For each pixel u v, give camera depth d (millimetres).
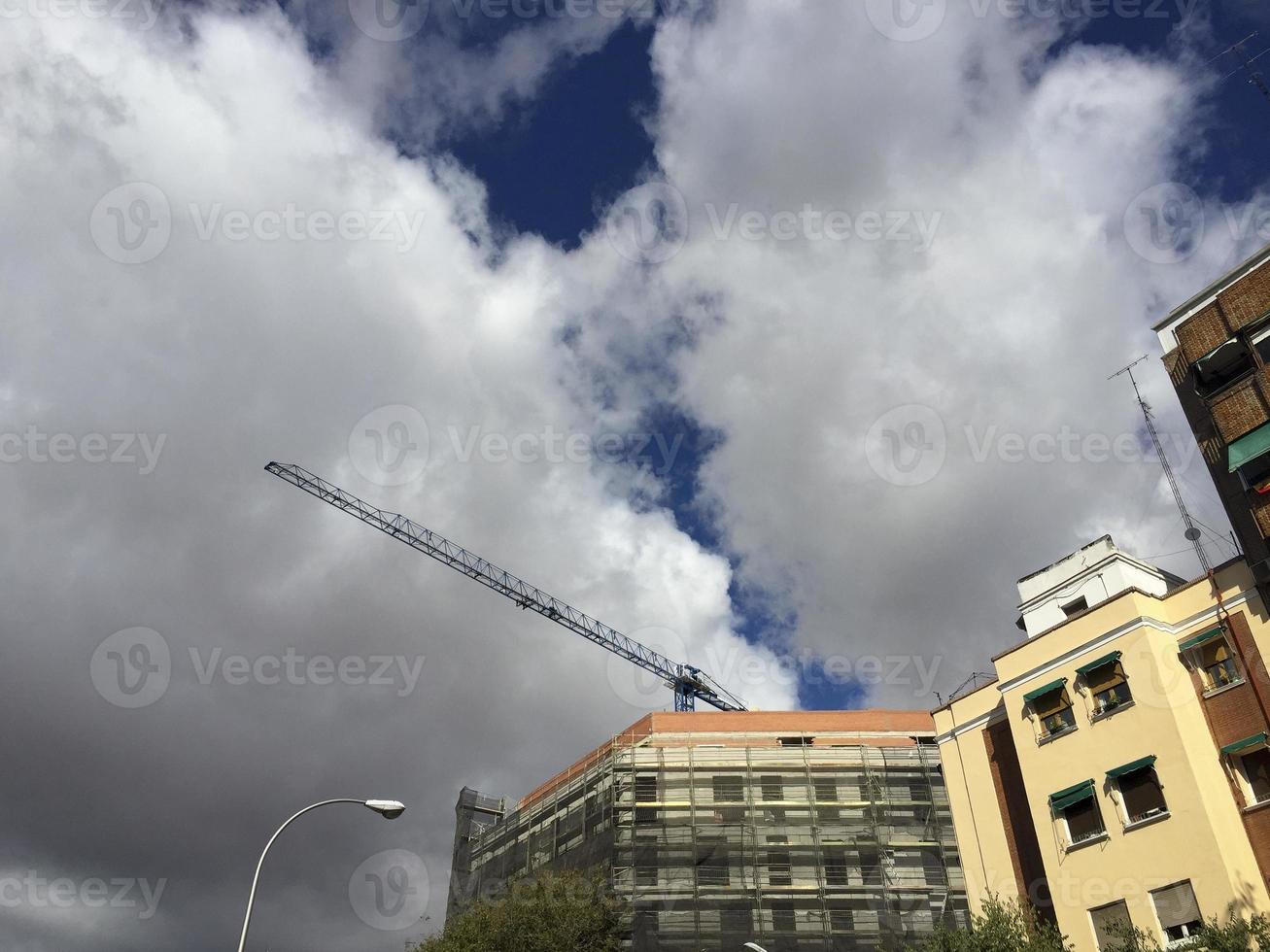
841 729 58062
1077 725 29594
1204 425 29750
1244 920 23281
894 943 45156
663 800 51375
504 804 68375
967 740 33969
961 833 32906
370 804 27156
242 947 24094
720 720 58125
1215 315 30250
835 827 49781
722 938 45844
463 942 37625
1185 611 29141
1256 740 26250
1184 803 26266
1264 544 27203
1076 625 30656
